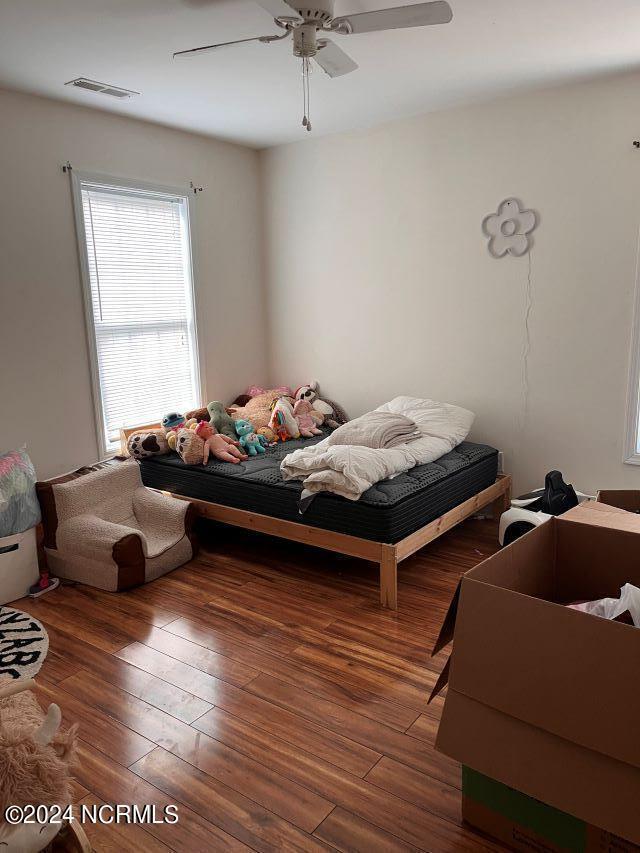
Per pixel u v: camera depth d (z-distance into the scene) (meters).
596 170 3.62
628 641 1.27
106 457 4.16
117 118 4.00
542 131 3.75
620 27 2.78
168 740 2.11
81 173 3.83
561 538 1.84
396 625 2.84
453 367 4.33
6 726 1.44
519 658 1.43
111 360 4.18
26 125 3.55
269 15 2.59
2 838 1.30
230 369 4.98
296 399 4.92
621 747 1.29
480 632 1.49
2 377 3.56
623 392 3.71
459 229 4.15
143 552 3.26
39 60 3.04
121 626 2.89
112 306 4.15
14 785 1.33
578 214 3.71
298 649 2.66
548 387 3.97
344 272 4.72
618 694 1.29
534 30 2.80
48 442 3.81
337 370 4.90
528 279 3.94
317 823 1.76
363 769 1.96
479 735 1.52
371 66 3.21
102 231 4.04
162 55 3.00
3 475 3.21
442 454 3.71
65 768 1.42
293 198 4.89
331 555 3.64
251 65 3.14
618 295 3.65
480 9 2.58
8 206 3.51
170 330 4.56
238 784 1.91
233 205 4.86
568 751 1.39
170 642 2.74
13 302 3.58
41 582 3.26
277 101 3.75
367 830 1.73
